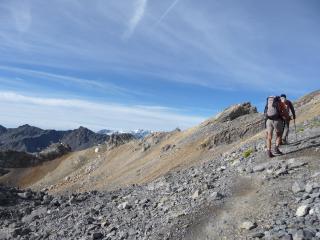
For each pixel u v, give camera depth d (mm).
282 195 12227
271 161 16031
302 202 11258
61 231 14938
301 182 12484
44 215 17922
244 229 10859
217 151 57062
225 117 80062
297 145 17562
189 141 76562
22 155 175250
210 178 17000
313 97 65375
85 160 164250
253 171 15508
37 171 168250
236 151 22797
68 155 175125
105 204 18188
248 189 13820
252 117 67812
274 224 10547
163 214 13961
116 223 14539
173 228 12336
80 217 16422
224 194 13953
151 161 82625
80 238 13672
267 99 17188
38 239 14859
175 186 17719
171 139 100812
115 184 80875
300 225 10000
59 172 159625
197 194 14680
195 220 12445
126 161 110250
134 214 14992
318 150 15898
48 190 126250
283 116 16859
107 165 118688
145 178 69188
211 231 11445
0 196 20062
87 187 98188
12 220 17594
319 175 12906
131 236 12898
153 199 16641
